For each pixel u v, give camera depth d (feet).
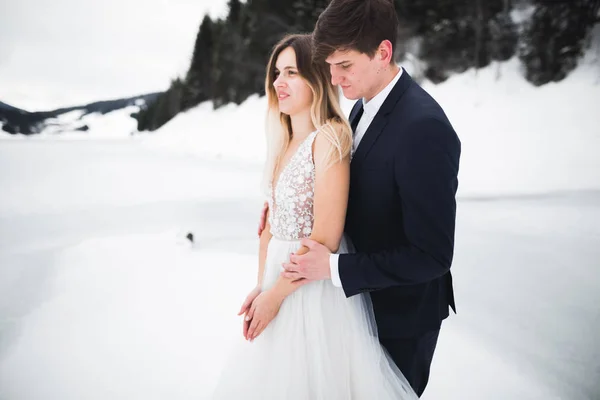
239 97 75.46
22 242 14.96
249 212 19.66
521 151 32.53
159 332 8.36
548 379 6.66
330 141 3.62
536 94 46.16
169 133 84.94
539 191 22.15
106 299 9.94
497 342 7.91
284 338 3.91
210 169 37.68
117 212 19.89
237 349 4.37
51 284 10.91
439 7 57.57
